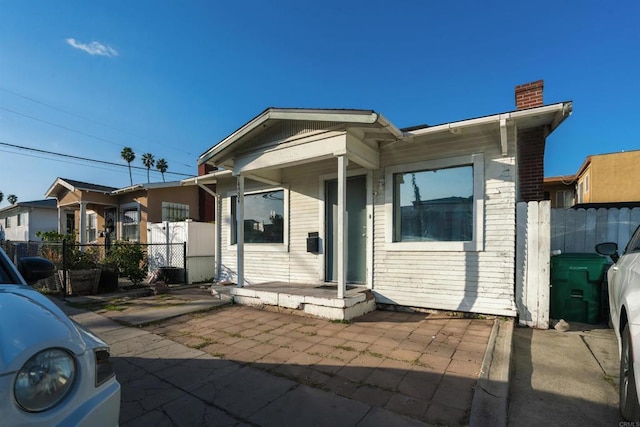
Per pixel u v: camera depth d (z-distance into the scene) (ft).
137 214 42.86
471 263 19.04
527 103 21.13
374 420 9.04
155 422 9.16
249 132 21.45
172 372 12.25
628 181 48.65
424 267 20.38
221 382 11.42
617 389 10.73
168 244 33.68
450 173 20.17
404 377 11.48
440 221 20.36
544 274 17.25
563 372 12.03
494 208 18.57
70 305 23.56
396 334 16.14
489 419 8.91
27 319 5.40
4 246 41.50
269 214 28.32
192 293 28.17
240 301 23.09
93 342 6.12
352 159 19.77
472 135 19.22
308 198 25.53
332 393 10.53
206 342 15.43
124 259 30.86
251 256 28.81
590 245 20.75
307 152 19.80
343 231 18.70
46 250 30.73
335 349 14.24
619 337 9.87
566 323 16.74
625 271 10.54
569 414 9.39
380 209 21.98
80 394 5.14
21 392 4.48
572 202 63.67
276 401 10.14
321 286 23.43
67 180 46.73
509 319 17.90
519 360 13.17
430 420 8.99
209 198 48.65
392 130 18.38
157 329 17.58
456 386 10.78
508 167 18.31
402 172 21.38
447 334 15.97
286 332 16.74
